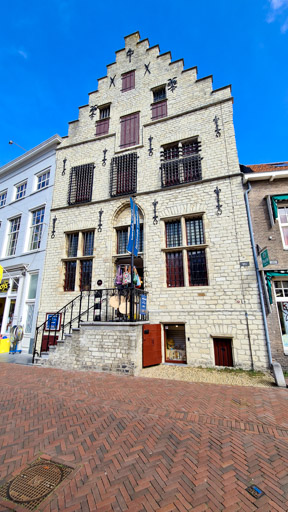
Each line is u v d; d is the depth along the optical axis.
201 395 5.08
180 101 10.75
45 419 4.09
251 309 7.48
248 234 8.10
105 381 6.12
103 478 2.62
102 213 10.79
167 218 9.39
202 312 7.98
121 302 7.83
